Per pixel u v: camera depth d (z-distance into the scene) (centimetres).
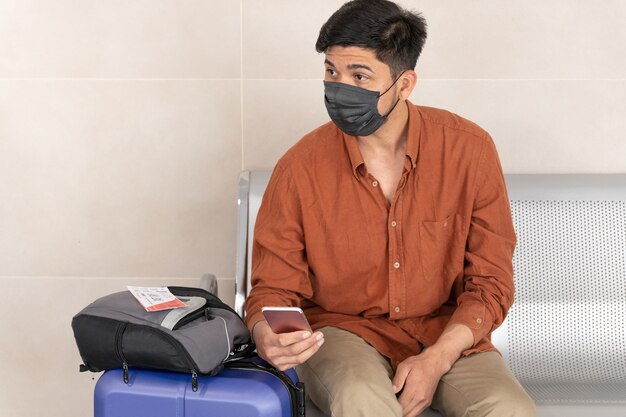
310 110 265
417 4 260
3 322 276
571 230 241
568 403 208
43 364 278
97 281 274
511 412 177
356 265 204
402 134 206
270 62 263
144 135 267
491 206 205
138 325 176
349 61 188
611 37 261
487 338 206
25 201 271
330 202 203
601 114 263
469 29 261
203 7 262
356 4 191
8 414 280
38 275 274
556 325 238
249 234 240
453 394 187
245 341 193
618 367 235
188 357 172
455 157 204
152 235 272
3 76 265
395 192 201
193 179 269
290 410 178
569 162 265
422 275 204
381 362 196
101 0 262
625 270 239
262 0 261
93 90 265
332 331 204
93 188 270
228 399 172
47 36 263
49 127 267
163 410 174
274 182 209
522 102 263
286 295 202
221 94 265
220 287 274
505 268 204
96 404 178
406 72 196
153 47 263
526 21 260
